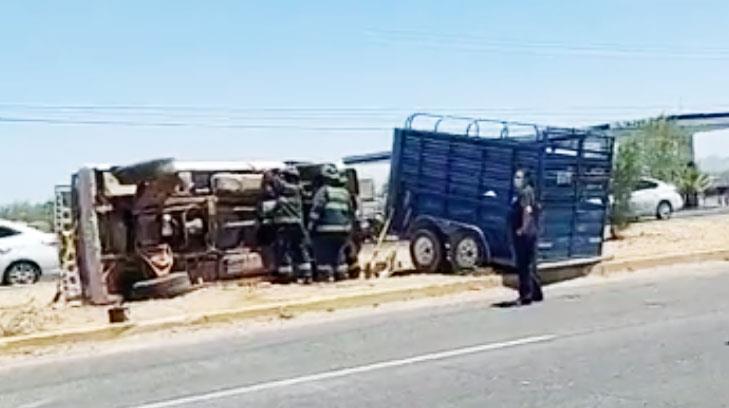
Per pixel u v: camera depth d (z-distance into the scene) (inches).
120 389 394.6
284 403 351.3
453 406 335.0
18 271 892.0
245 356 458.0
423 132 776.9
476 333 493.4
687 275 738.2
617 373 380.2
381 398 352.5
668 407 324.2
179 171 679.7
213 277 698.2
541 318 537.0
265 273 716.0
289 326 557.0
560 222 741.9
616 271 774.5
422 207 776.3
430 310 595.8
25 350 507.5
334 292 649.6
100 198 665.6
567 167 747.4
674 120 1955.0
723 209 1707.7
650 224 1165.7
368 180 796.6
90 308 633.0
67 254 695.1
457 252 741.9
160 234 675.4
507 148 730.8
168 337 535.2
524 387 360.2
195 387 388.8
